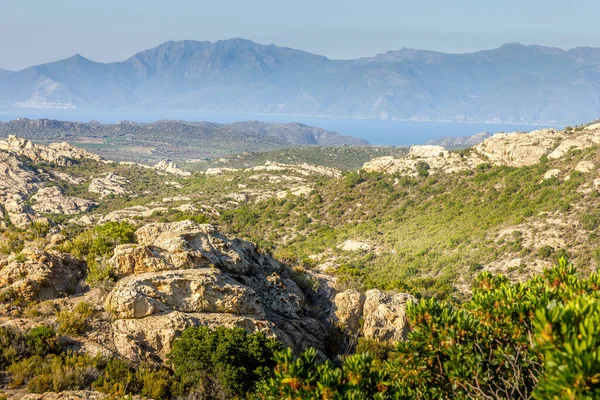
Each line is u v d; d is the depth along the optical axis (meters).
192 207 122.88
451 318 9.72
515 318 9.28
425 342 9.69
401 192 108.44
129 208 135.25
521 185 89.56
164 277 21.56
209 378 17.42
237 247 29.25
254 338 18.91
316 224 104.12
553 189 81.12
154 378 16.59
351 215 106.44
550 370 6.10
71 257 24.12
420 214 96.62
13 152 182.38
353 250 83.44
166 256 23.94
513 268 62.25
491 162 106.69
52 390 14.58
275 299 26.69
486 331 9.52
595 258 60.12
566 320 6.47
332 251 85.62
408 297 29.34
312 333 25.70
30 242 28.75
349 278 35.75
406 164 119.56
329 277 35.50
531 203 80.38
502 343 9.51
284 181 164.50
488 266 65.31
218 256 26.47
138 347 18.44
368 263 77.38
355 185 118.69
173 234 26.17
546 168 90.94
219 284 22.30
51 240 28.28
